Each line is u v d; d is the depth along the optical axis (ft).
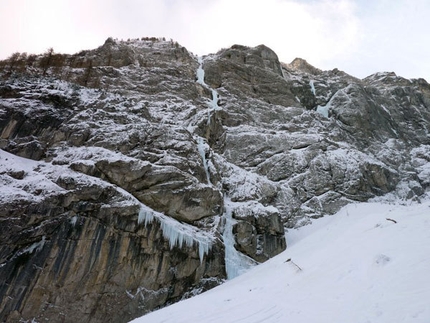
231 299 44.32
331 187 124.57
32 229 53.98
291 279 43.88
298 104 184.65
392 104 211.41
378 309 24.93
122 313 56.24
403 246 35.32
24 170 64.39
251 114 156.76
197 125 119.75
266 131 144.97
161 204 72.18
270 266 64.34
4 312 47.96
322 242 64.28
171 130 91.15
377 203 115.14
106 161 69.67
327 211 116.47
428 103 224.74
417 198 133.18
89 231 57.62
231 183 106.93
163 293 62.08
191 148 89.86
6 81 84.89
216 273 72.54
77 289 53.67
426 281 26.17
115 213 61.05
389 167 151.12
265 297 39.91
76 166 66.90
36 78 92.58
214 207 82.02
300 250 67.26
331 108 187.21
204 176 88.07
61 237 55.31
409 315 22.36
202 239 73.15
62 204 57.88
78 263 54.80
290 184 123.13
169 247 65.72
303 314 29.76
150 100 131.34
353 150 145.79
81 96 90.17
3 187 57.77
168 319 40.93
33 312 49.67
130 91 133.08
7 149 69.41
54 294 51.85
